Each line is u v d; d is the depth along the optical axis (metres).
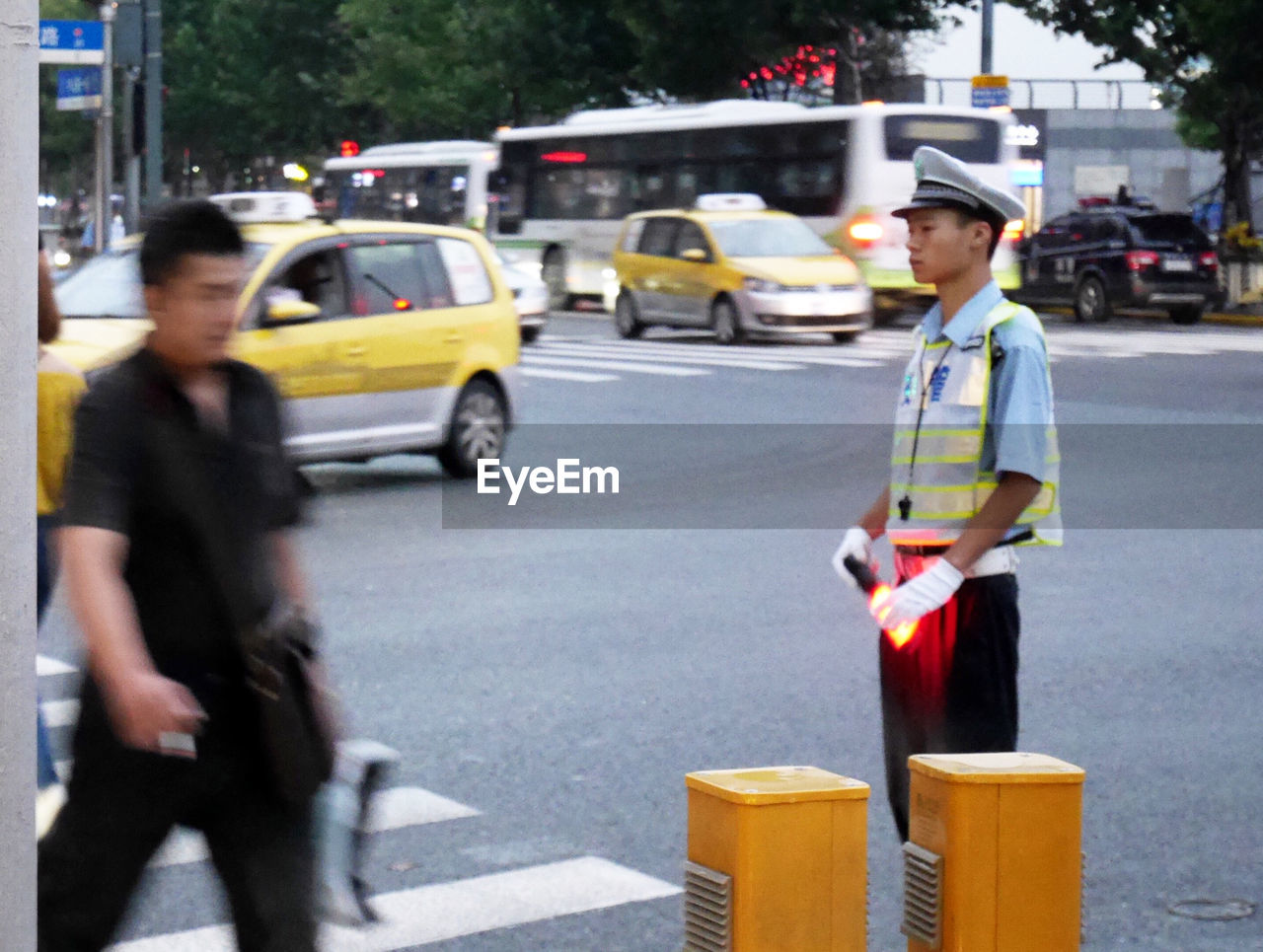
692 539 11.57
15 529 2.91
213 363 3.49
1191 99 36.72
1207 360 23.31
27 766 2.96
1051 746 6.95
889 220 28.95
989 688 4.32
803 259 25.47
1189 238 31.80
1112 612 9.39
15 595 2.92
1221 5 34.44
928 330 4.41
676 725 7.17
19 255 2.89
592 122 34.97
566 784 6.42
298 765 3.46
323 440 12.63
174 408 3.45
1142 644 8.65
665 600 9.65
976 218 4.29
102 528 3.34
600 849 5.75
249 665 3.44
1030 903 3.50
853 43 41.97
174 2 69.69
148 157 28.67
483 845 5.77
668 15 40.94
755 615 9.27
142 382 3.43
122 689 3.28
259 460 3.51
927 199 4.28
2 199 2.87
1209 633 8.88
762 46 41.19
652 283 26.59
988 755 3.66
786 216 26.45
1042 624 9.09
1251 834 5.95
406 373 13.17
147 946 4.90
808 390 19.91
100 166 32.41
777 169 30.59
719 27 40.75
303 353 12.39
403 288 13.23
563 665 8.16
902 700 4.43
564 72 46.94
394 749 6.84
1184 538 11.53
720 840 3.43
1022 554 11.05
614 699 7.56
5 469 2.89
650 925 5.11
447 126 55.69
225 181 76.94
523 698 7.58
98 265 12.80
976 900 3.48
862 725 7.18
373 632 8.84
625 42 46.47
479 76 52.62
